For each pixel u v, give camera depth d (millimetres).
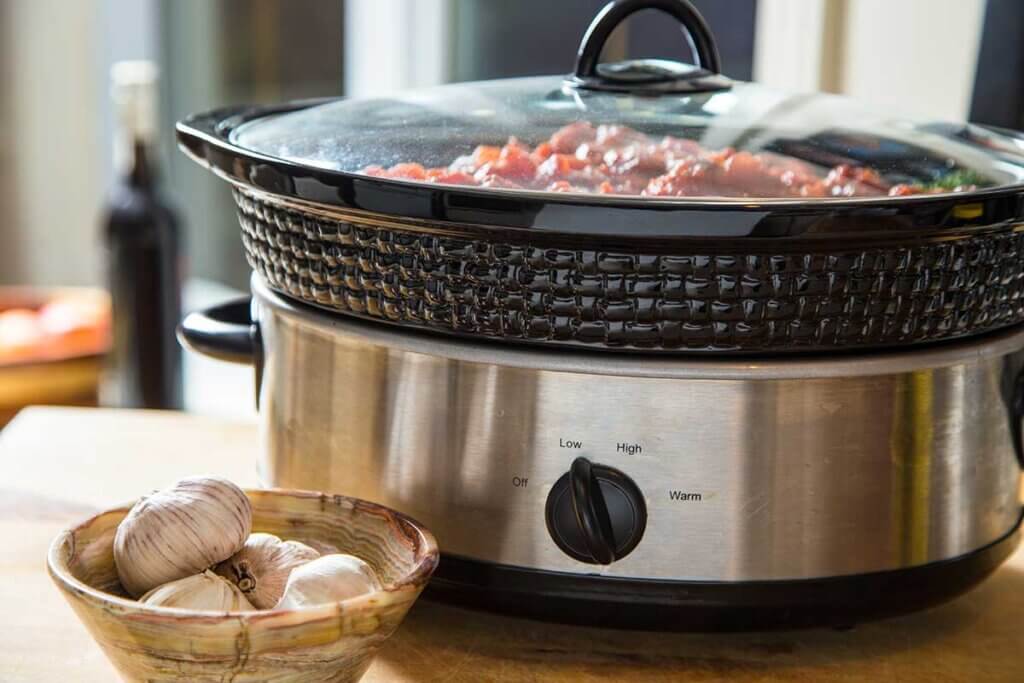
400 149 705
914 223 587
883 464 677
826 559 680
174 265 1638
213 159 716
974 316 670
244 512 648
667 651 725
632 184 656
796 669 708
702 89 781
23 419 1094
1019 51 1035
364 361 711
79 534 651
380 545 685
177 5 2336
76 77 2377
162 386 1654
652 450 659
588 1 1761
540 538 678
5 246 2439
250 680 576
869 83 1399
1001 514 745
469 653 716
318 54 2176
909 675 705
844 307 628
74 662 702
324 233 683
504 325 651
